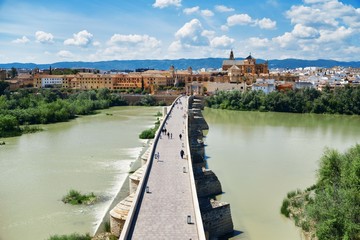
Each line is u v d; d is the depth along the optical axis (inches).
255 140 4916.3
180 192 2001.7
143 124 6382.9
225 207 2132.1
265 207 2527.1
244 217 2368.4
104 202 2608.3
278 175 3250.5
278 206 2549.2
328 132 5728.3
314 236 2030.0
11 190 2861.7
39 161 3718.0
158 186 2103.8
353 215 1862.7
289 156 3971.5
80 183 3016.7
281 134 5457.7
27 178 3161.9
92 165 3553.2
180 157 2824.8
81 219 2332.7
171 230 1541.6
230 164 3607.3
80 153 4052.7
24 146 4473.4
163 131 4025.6
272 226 2246.6
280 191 2839.6
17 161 3725.4
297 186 2952.8
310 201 2436.0
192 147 3346.5
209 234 2043.6
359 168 2094.0
